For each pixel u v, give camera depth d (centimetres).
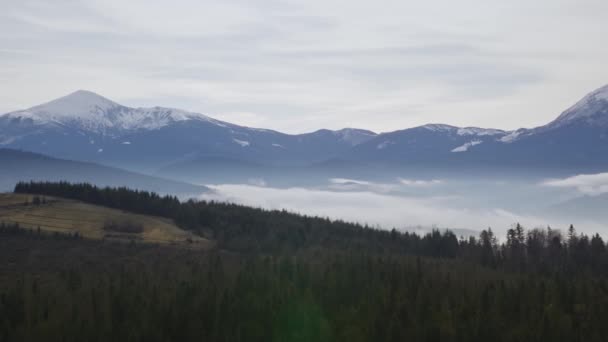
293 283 14475
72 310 12019
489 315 12862
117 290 13038
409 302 13425
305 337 12344
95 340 11112
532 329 12350
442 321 12488
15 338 10944
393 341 12075
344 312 13138
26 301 12275
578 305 13638
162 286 13888
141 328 11488
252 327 12225
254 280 14312
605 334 12338
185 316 11912
